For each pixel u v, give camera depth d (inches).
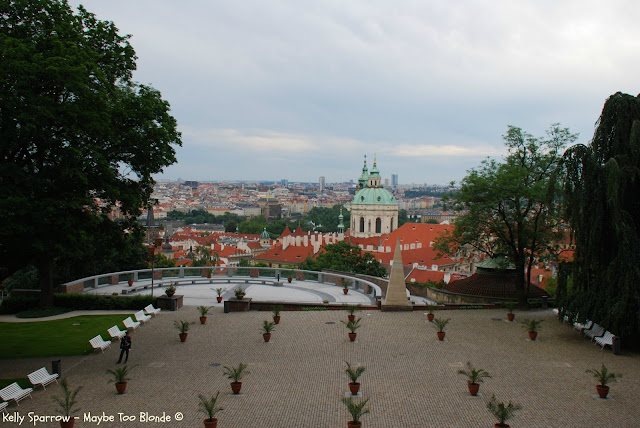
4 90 1528.1
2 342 1755.7
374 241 7800.2
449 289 2787.9
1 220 1477.6
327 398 1238.9
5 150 1630.2
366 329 1893.5
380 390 1291.8
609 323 1649.9
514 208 2404.0
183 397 1246.3
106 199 1894.7
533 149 2508.6
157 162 1974.7
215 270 3225.9
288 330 1882.4
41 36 1704.0
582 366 1491.1
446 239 2618.1
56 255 1651.1
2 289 3356.3
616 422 1112.8
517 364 1503.4
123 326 1978.3
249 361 1529.3
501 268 2632.9
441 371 1437.0
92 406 1194.0
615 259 1674.5
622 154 1716.3
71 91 1631.4
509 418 1064.2
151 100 1953.7
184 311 2228.1
